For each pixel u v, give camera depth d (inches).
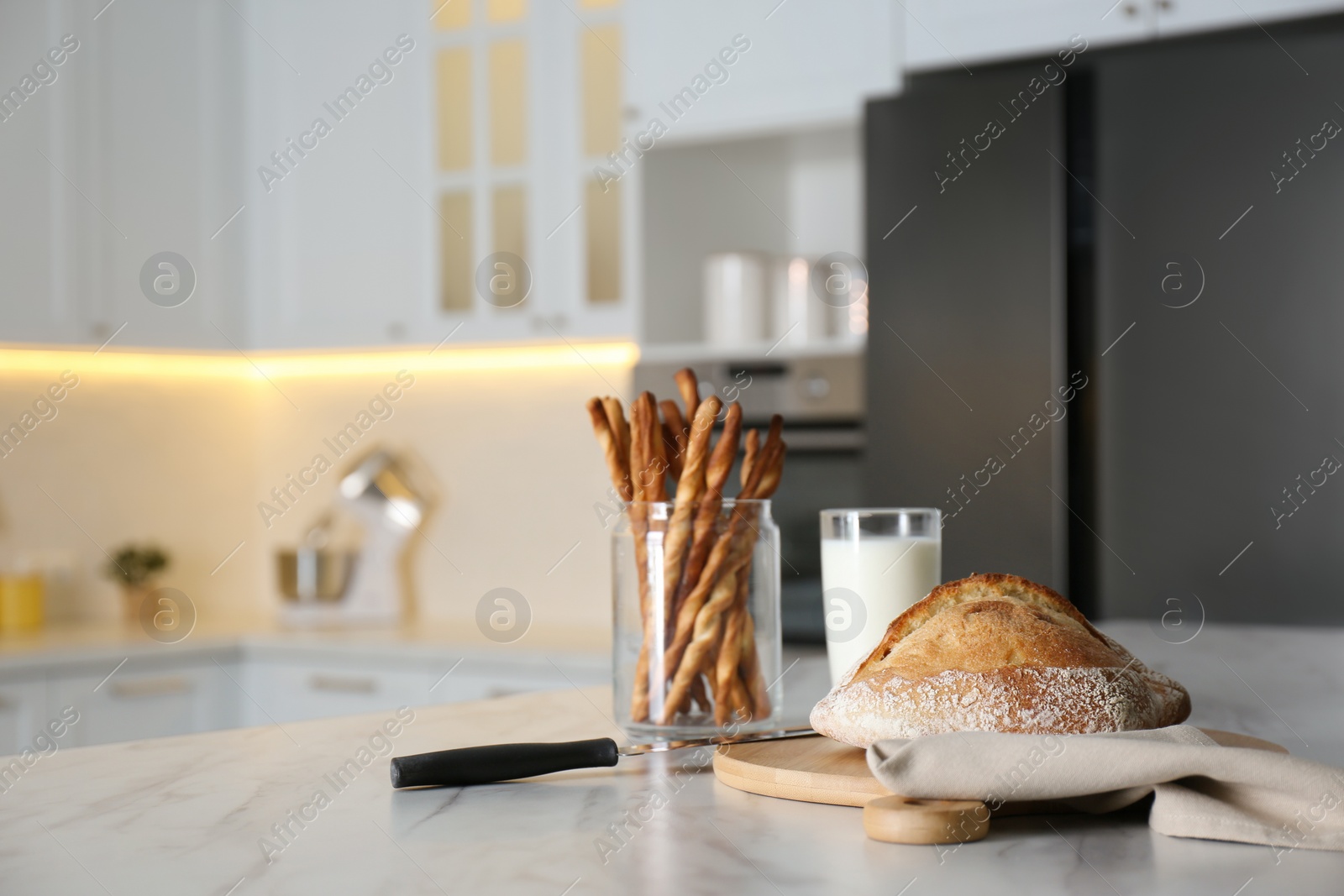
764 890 20.2
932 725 26.1
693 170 100.6
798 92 89.9
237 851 22.9
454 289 105.8
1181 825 23.1
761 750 29.9
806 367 88.3
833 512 37.2
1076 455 80.2
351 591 112.4
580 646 92.0
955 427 82.1
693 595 31.8
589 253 99.7
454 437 117.5
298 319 112.4
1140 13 79.3
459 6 105.5
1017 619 27.8
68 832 24.4
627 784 28.8
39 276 100.3
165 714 96.6
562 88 100.9
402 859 22.2
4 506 108.3
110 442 115.2
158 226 107.7
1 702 87.6
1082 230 80.7
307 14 112.0
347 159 110.3
